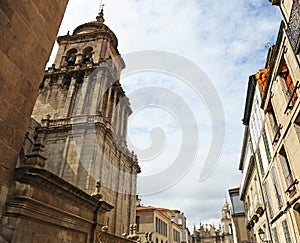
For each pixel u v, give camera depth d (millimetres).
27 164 6121
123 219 24219
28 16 4758
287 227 11594
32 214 5820
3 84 4062
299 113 9328
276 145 12555
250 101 18125
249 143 21094
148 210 36125
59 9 5926
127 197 25922
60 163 21922
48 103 27875
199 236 74812
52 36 5562
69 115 25703
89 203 8398
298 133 9672
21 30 4535
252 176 21484
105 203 9211
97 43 32750
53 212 6555
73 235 7574
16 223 5371
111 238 10844
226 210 75188
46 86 29047
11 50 4258
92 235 8539
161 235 37594
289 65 9938
